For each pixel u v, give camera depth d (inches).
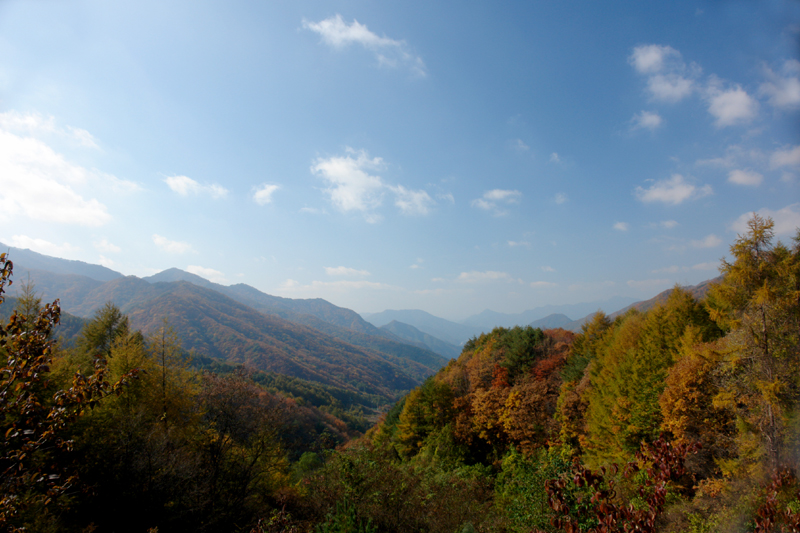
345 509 402.0
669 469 151.1
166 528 512.7
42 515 373.7
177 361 820.0
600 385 925.2
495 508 549.0
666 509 503.8
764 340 526.0
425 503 459.2
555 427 1026.7
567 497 201.5
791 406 474.3
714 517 414.0
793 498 253.8
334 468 464.4
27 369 177.3
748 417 531.5
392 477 442.6
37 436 185.5
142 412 573.0
